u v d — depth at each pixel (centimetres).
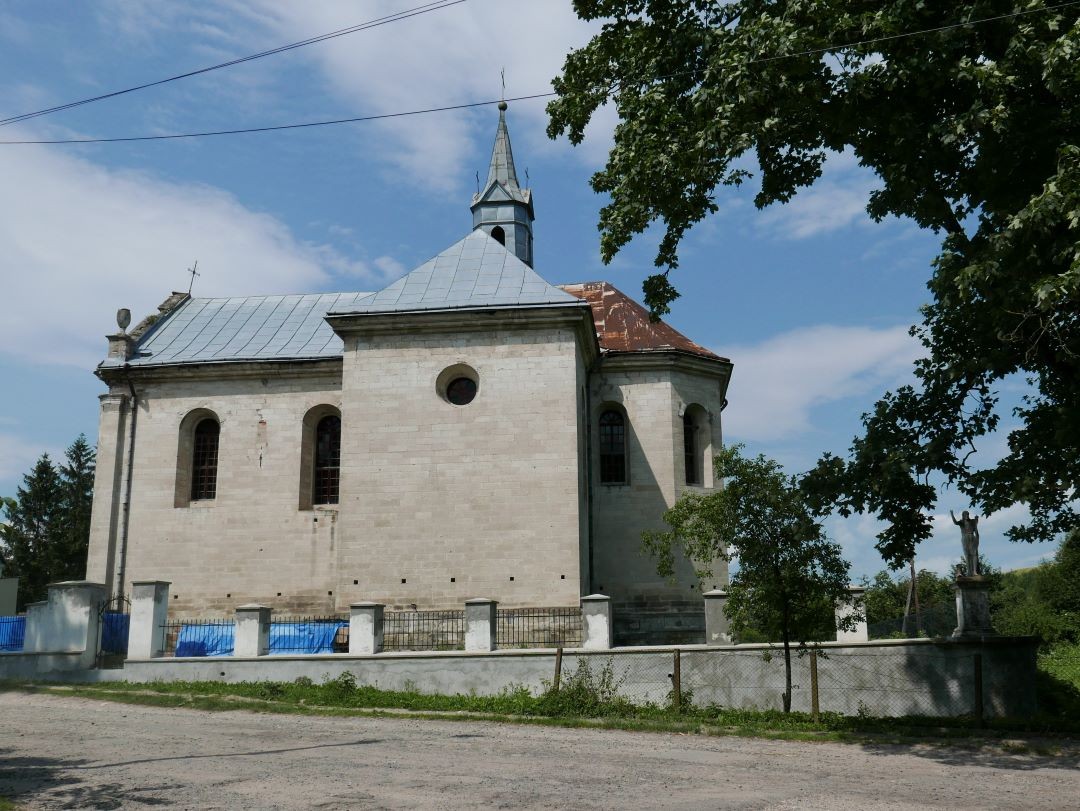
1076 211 1214
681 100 1748
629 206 1758
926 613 2567
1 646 2345
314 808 996
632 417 2900
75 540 6381
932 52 1435
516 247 3559
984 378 1712
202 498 2950
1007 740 1609
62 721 1666
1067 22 1371
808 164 1825
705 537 1847
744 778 1235
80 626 2136
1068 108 1399
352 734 1556
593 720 1739
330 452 2941
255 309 3362
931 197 1608
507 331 2547
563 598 2361
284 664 2048
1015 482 1672
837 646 1914
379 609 2091
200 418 3006
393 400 2527
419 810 998
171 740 1462
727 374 3088
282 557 2819
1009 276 1392
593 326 2695
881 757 1448
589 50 1867
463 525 2430
